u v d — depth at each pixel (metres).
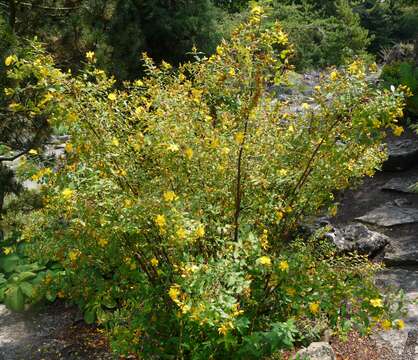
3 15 5.48
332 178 3.36
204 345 3.14
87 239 3.06
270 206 3.23
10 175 5.54
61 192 2.96
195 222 2.82
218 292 2.71
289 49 3.09
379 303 2.95
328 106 3.19
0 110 5.19
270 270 3.04
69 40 5.69
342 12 19.02
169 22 13.29
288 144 3.23
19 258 4.84
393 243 5.72
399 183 7.13
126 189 3.12
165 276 3.16
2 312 4.56
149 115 3.20
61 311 4.52
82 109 3.07
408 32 22.55
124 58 7.74
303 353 3.54
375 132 3.24
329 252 3.70
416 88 8.76
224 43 3.13
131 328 3.23
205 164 3.14
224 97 3.18
